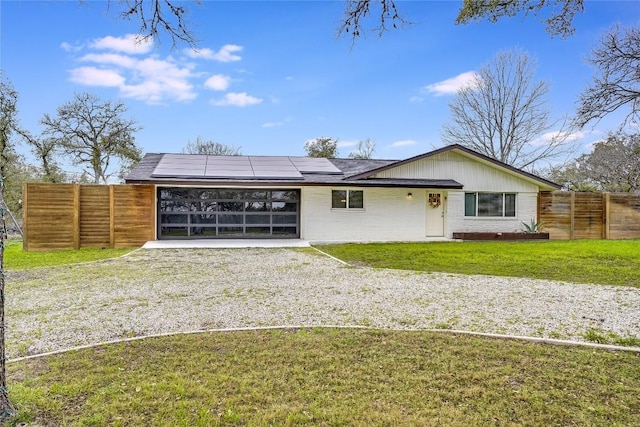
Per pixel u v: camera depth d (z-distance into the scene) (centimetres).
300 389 280
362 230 1435
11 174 1873
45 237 1168
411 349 358
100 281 673
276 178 1318
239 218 1416
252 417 243
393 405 258
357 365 322
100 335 401
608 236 1588
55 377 298
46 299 546
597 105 753
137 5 427
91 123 2300
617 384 289
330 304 527
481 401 264
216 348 360
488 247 1210
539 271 779
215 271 777
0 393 235
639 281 679
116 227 1230
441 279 696
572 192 1583
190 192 1382
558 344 376
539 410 252
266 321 452
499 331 416
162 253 1046
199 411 250
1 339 238
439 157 1488
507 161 2719
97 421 237
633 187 1953
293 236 1450
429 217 1511
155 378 296
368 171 1380
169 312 485
